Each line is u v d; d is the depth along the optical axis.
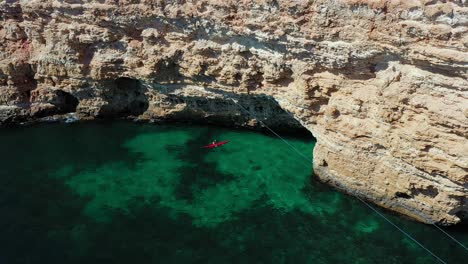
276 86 27.02
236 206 25.08
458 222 23.20
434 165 21.91
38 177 26.98
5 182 26.52
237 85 28.11
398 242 22.86
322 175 26.67
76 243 22.59
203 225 23.78
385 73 22.91
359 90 23.92
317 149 26.53
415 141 22.05
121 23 27.98
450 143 21.22
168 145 29.80
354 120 24.34
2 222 23.80
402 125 22.61
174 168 27.83
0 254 21.94
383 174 24.08
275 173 27.48
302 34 24.28
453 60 20.41
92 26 28.50
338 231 23.50
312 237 23.17
